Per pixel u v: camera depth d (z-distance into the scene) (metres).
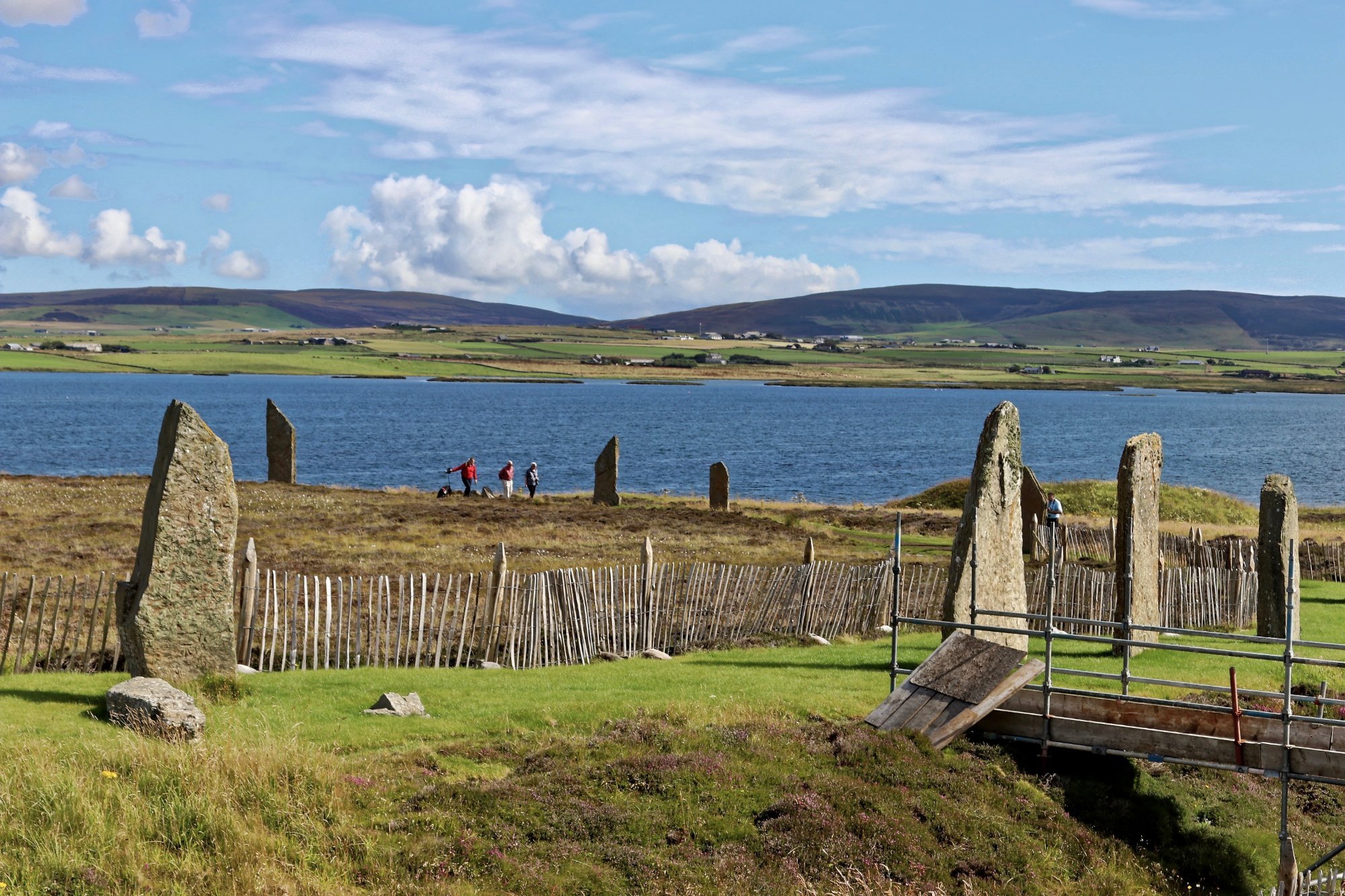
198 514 17.80
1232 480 98.00
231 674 18.05
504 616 23.00
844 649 24.81
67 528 36.47
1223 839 15.88
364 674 20.06
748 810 13.96
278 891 10.97
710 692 19.47
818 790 14.54
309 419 155.50
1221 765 15.79
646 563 24.91
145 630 17.20
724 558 37.84
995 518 22.50
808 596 27.14
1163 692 20.41
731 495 81.88
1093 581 28.73
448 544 38.22
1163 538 41.75
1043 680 18.06
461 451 110.38
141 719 14.75
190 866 11.23
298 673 19.94
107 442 107.81
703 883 12.30
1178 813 16.31
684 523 48.25
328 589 20.89
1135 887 14.31
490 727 16.56
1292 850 15.11
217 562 17.92
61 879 10.77
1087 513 55.81
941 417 197.50
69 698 16.38
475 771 14.60
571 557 36.62
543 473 93.56
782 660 23.09
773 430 155.75
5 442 106.00
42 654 20.56
